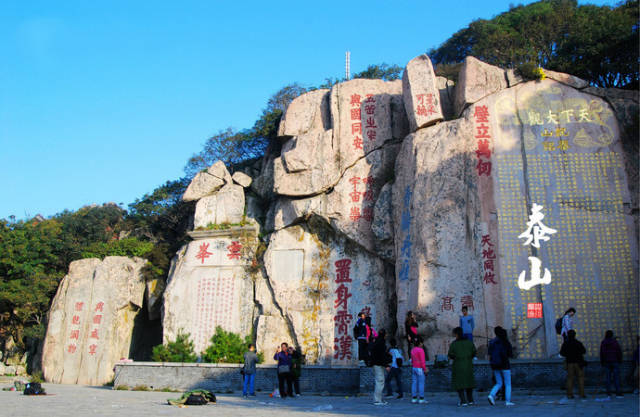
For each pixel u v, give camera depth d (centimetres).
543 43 2886
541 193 2055
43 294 3234
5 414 1052
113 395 1756
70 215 4066
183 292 2598
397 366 1547
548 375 1581
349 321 2317
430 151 2162
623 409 1110
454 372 1265
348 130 2573
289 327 2408
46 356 2861
